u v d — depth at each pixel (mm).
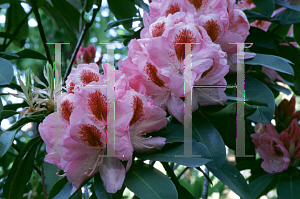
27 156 1257
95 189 940
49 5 2359
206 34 1002
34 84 1564
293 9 1560
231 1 1183
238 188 1073
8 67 1286
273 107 1215
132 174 938
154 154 952
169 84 1001
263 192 1938
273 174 1715
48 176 1260
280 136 1603
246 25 1227
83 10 1943
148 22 1206
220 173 1104
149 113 952
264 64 1220
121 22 1750
